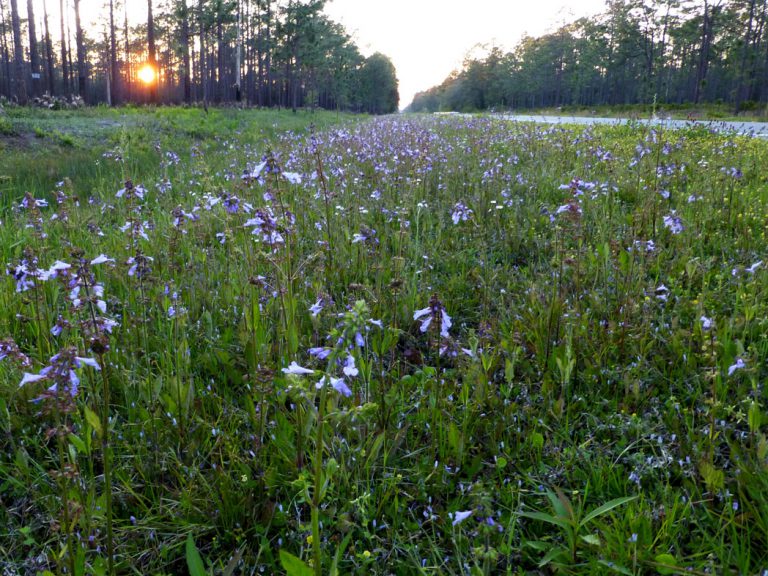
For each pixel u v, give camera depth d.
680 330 3.53
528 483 2.63
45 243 5.21
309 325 3.89
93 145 15.82
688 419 2.91
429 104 169.12
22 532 2.28
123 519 2.44
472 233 6.03
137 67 87.31
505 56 110.81
